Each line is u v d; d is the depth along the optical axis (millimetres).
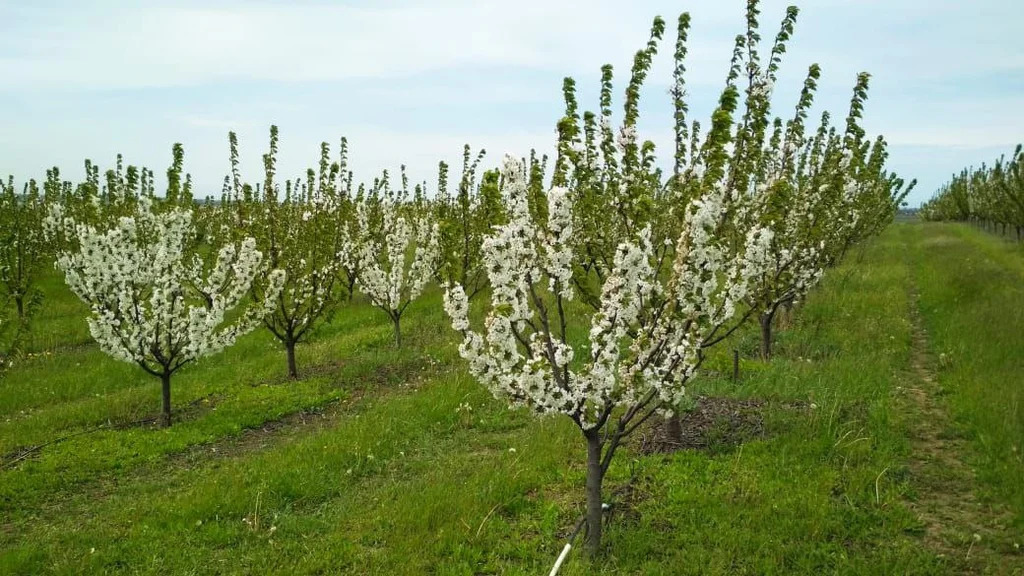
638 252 4910
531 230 5230
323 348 14047
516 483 6723
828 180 10258
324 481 7301
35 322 16469
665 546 5492
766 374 9680
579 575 5082
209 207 26547
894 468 6461
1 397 11109
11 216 17562
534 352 5398
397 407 9664
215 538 6035
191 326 9773
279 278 11391
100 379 12148
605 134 7230
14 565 5625
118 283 9578
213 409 10328
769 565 5023
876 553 5156
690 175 6949
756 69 7117
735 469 6684
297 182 17281
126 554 5805
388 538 5867
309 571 5414
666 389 5238
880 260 24844
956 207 53344
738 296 6109
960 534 5320
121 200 16719
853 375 9461
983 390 8250
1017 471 6137
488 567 5355
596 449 5477
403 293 14078
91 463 8148
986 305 13305
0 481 7531
